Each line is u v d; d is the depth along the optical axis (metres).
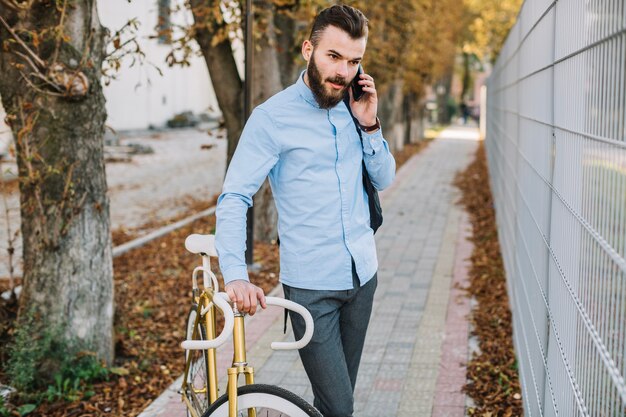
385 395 4.65
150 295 7.52
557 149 3.23
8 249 5.21
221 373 5.04
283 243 2.83
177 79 34.72
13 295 5.30
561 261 2.96
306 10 8.12
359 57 2.63
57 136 4.86
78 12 4.77
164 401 4.71
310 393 4.75
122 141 26.81
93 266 5.11
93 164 5.05
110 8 26.00
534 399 3.69
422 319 6.29
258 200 9.55
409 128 30.67
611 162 2.04
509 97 8.00
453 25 29.20
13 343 5.10
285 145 2.72
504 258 7.79
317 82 2.65
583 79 2.59
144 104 31.95
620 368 1.86
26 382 4.79
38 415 4.68
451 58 34.12
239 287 2.49
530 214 4.45
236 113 9.02
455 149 28.59
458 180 17.59
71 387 4.98
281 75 9.66
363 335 2.99
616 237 1.95
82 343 5.05
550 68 3.62
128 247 9.72
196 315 3.39
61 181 4.93
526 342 4.29
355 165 2.83
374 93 2.79
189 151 25.17
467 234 10.42
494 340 5.63
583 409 2.35
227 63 8.95
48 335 4.93
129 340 5.99
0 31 4.74
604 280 2.09
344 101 2.81
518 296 5.20
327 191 2.75
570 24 2.96
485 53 35.88
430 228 10.95
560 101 3.20
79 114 4.89
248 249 8.18
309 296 2.78
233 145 9.10
